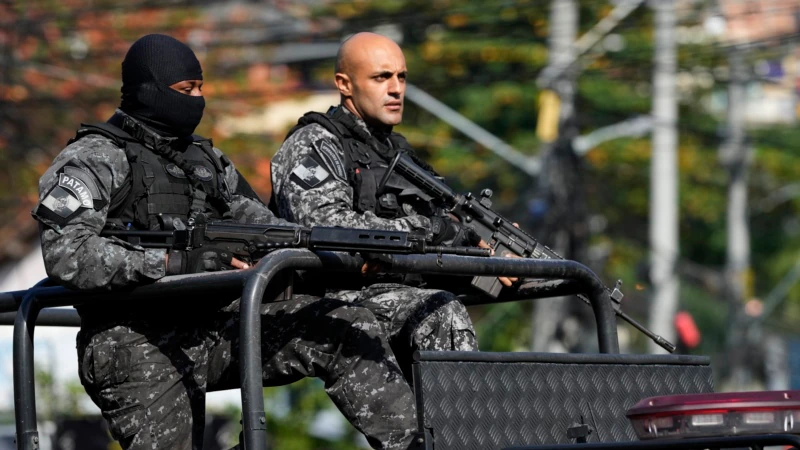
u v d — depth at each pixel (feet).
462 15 140.56
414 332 41.83
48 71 155.74
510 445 31.94
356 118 48.06
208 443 99.25
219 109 178.19
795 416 29.60
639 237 234.58
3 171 178.29
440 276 45.91
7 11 151.12
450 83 158.81
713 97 241.35
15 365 36.50
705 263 284.82
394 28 152.56
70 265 36.06
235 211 42.93
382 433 35.88
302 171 44.86
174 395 38.83
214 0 147.33
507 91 207.82
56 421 100.32
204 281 34.06
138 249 36.14
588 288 38.40
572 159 150.00
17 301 37.76
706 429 30.01
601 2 149.18
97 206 37.40
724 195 261.85
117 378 38.37
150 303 38.75
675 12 151.94
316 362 37.09
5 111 157.48
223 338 39.58
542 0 144.25
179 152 40.70
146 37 40.55
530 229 150.61
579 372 34.14
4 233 181.68
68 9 156.04
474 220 45.57
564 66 148.05
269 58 171.22
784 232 312.91
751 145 225.76
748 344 238.89
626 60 164.96
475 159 207.82
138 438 38.32
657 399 31.01
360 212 45.19
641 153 215.72
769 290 306.96
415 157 48.06
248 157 180.75
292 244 33.76
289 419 138.62
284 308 37.88
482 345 190.70
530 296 45.06
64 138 165.58
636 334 202.18
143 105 40.06
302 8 155.74
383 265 34.40
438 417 30.76
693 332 182.19
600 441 34.06
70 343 133.08
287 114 205.87
